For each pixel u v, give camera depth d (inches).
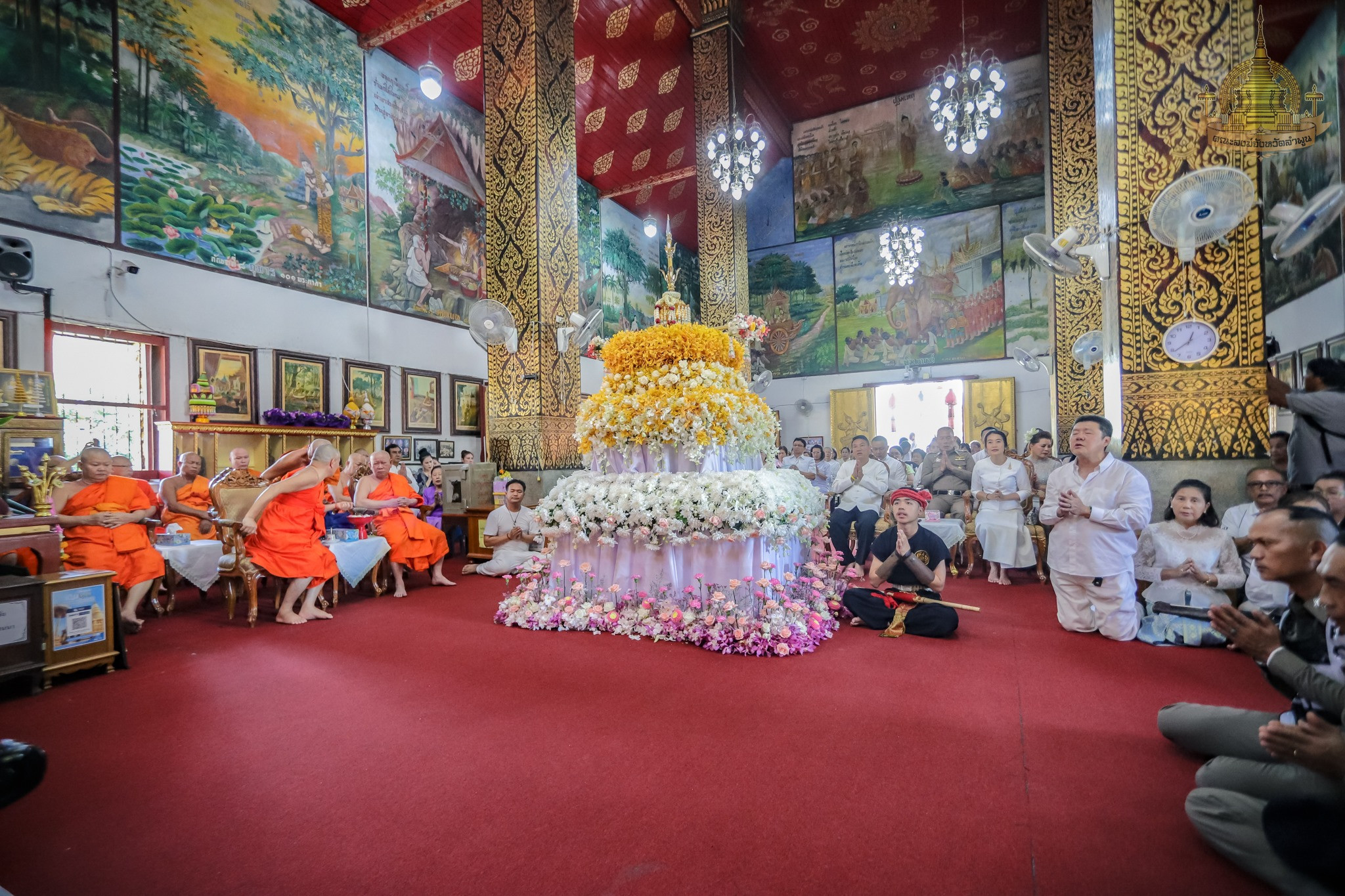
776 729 109.8
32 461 195.2
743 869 70.6
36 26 276.8
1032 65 643.5
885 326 725.9
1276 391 164.9
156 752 104.0
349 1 399.2
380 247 433.7
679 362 197.6
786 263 770.8
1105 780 89.4
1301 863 60.8
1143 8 177.6
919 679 135.5
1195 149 173.3
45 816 84.1
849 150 732.7
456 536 348.8
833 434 745.0
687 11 480.4
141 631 186.4
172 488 245.0
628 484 187.5
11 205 267.3
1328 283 333.1
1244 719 86.7
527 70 329.1
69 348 287.0
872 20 561.6
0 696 131.2
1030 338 663.1
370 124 430.0
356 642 172.1
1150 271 178.2
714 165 495.5
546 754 101.3
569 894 66.9
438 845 76.4
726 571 173.6
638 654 158.4
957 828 78.0
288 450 352.8
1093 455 169.0
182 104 327.6
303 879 70.3
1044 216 657.6
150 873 71.7
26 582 132.4
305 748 104.9
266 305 362.6
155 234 314.7
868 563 202.5
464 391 495.5
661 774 93.8
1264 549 74.2
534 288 325.4
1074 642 163.3
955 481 295.6
